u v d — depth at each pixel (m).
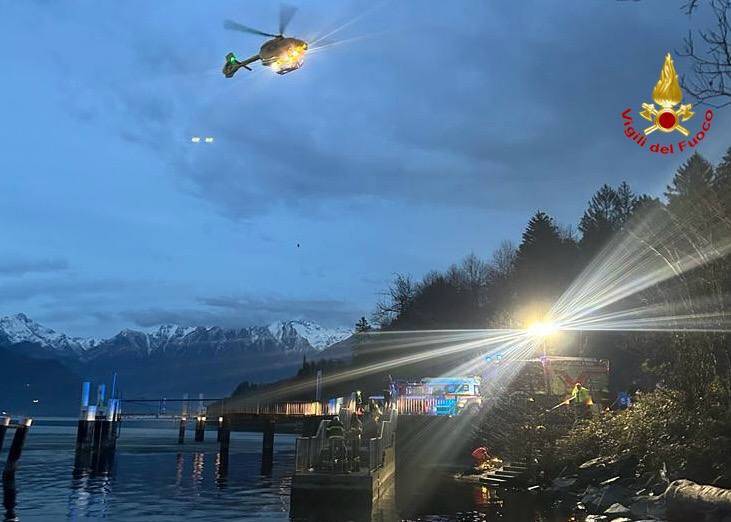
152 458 49.88
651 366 28.23
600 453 24.23
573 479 23.48
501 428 33.28
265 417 48.38
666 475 18.75
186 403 74.19
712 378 21.42
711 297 21.92
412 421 38.22
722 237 22.08
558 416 29.23
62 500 24.88
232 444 75.94
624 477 21.30
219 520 19.88
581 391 29.50
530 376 36.75
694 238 23.11
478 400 37.00
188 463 45.28
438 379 40.88
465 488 28.05
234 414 49.94
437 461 37.00
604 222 64.19
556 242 67.81
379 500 23.77
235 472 38.50
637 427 22.73
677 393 22.48
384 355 80.31
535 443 28.09
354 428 24.19
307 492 21.28
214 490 28.62
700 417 19.75
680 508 15.19
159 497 25.95
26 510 22.12
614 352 47.66
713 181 24.45
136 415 67.00
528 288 64.00
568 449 25.83
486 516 20.08
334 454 22.39
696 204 23.52
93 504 23.77
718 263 22.00
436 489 27.94
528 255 67.75
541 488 25.38
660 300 28.77
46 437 87.00
